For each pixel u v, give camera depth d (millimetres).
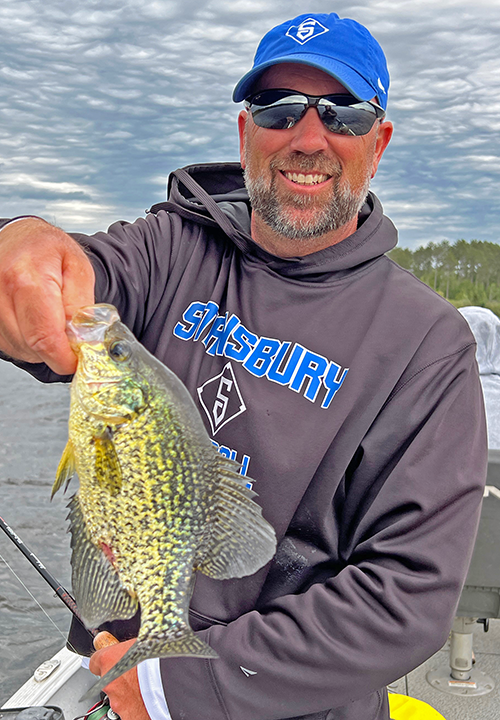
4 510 2605
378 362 605
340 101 649
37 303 441
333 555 594
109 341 442
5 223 531
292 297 644
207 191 843
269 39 696
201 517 454
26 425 5016
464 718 898
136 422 443
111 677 383
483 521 820
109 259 642
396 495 562
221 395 620
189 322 663
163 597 446
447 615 535
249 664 522
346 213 672
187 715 524
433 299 636
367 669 522
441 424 577
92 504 448
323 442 589
